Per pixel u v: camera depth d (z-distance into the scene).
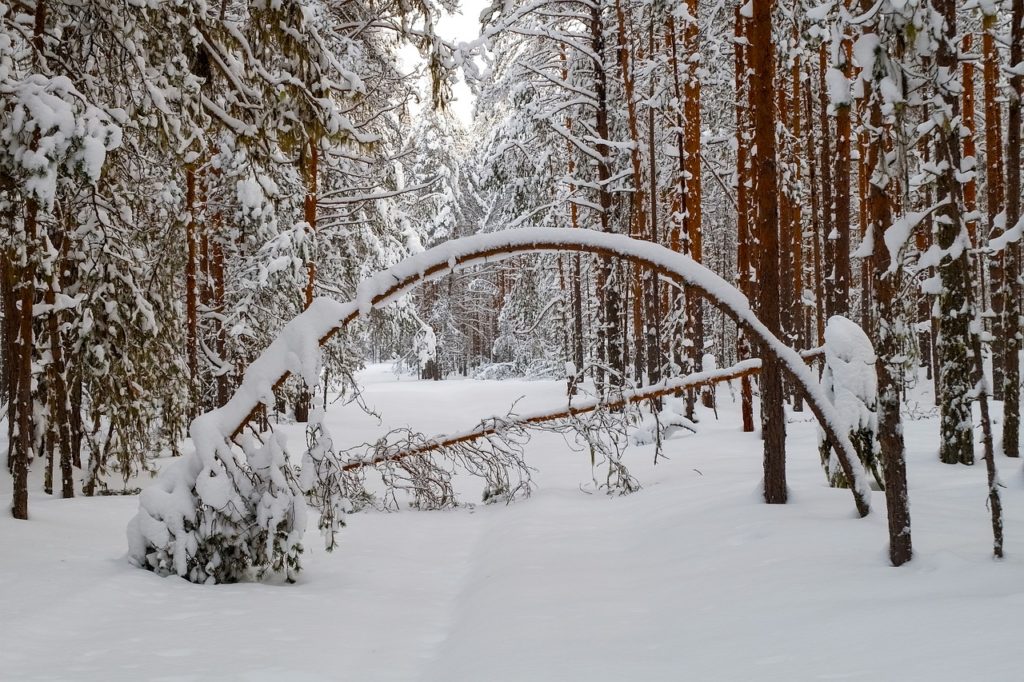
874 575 5.31
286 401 18.75
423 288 54.78
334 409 31.80
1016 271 12.16
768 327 9.05
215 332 19.91
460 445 12.05
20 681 4.24
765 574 5.87
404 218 25.97
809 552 6.30
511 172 22.52
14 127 7.46
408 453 11.95
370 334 26.45
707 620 4.95
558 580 6.78
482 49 17.70
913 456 12.83
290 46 9.87
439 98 12.27
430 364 55.22
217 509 7.24
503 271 54.38
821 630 4.19
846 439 7.52
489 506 12.37
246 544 7.35
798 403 23.47
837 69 6.12
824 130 21.28
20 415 9.41
